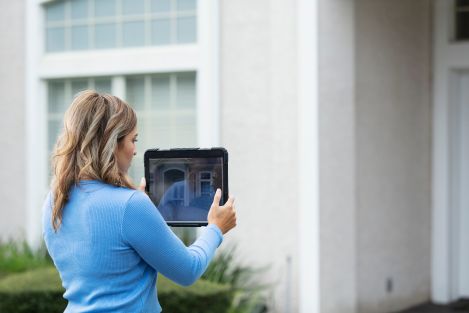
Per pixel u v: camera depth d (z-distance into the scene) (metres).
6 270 7.48
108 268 2.45
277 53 6.98
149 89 7.84
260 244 7.15
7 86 8.58
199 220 2.84
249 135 7.22
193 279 2.56
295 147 6.90
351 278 6.98
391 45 7.44
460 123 8.04
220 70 7.36
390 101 7.44
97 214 2.46
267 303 7.03
